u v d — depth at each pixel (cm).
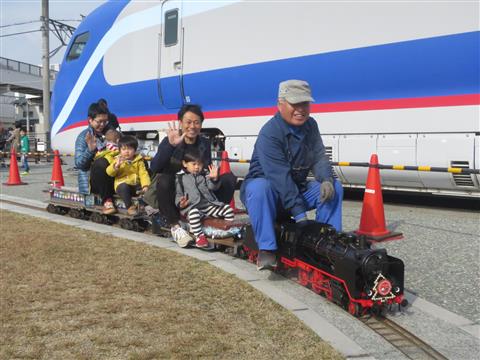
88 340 262
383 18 655
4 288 343
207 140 493
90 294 332
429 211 689
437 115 617
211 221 456
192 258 427
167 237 525
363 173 707
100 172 562
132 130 1034
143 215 546
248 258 434
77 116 1156
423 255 452
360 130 686
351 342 266
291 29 750
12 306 310
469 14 587
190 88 902
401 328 294
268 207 354
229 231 436
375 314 309
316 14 721
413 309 323
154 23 962
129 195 559
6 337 265
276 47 770
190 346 255
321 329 282
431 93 620
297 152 368
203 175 474
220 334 271
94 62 1108
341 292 314
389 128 659
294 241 359
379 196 511
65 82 1195
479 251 460
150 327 279
